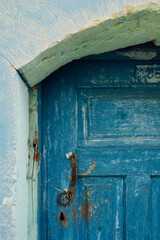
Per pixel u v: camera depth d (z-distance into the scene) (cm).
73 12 91
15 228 88
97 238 124
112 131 125
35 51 91
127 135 125
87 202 124
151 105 126
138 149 124
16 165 90
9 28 91
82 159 124
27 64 91
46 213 123
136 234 124
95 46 106
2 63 90
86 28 91
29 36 91
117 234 124
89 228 124
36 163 117
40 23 91
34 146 117
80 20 91
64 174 123
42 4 91
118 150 124
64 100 124
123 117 125
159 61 125
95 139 125
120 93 125
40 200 121
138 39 108
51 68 105
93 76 124
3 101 90
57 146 123
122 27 98
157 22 98
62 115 124
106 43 106
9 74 90
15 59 90
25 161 106
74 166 121
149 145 125
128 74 125
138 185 124
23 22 91
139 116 126
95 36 98
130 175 124
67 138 124
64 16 91
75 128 124
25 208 104
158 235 124
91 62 124
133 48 121
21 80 98
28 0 91
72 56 107
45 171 123
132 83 125
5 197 88
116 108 125
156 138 126
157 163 124
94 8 92
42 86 123
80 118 125
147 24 99
